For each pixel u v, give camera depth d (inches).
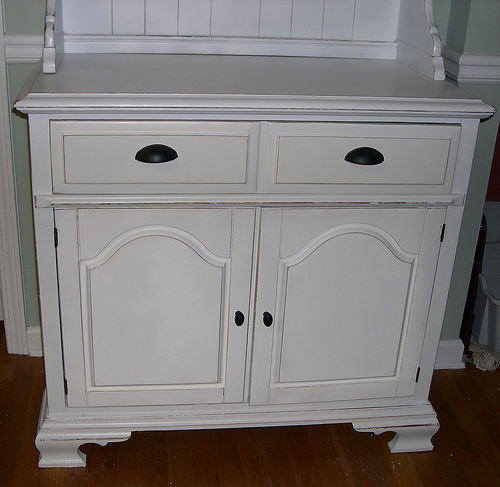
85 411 59.7
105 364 58.0
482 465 64.8
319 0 65.4
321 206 54.5
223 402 61.1
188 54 65.4
